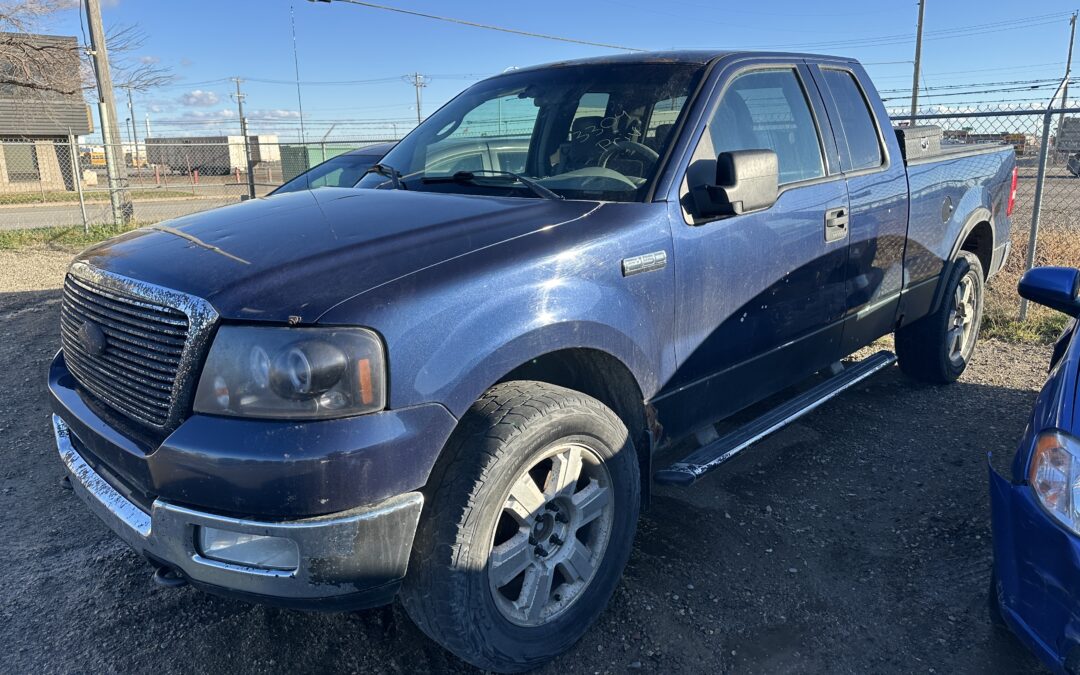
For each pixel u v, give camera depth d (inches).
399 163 145.1
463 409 87.7
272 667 103.7
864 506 143.7
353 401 79.8
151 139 1149.1
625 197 114.2
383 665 103.7
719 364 124.6
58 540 136.0
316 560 79.7
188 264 91.6
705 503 145.1
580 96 135.5
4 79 663.8
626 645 107.2
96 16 569.6
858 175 151.6
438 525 88.1
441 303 86.4
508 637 95.8
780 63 143.0
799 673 101.4
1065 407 88.7
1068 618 81.0
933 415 185.3
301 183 325.4
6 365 231.9
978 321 210.1
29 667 104.3
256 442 77.9
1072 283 117.3
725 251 120.4
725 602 116.0
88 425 94.5
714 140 123.9
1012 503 89.2
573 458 100.3
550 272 96.7
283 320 79.7
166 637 109.9
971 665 101.9
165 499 83.6
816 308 142.7
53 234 557.3
